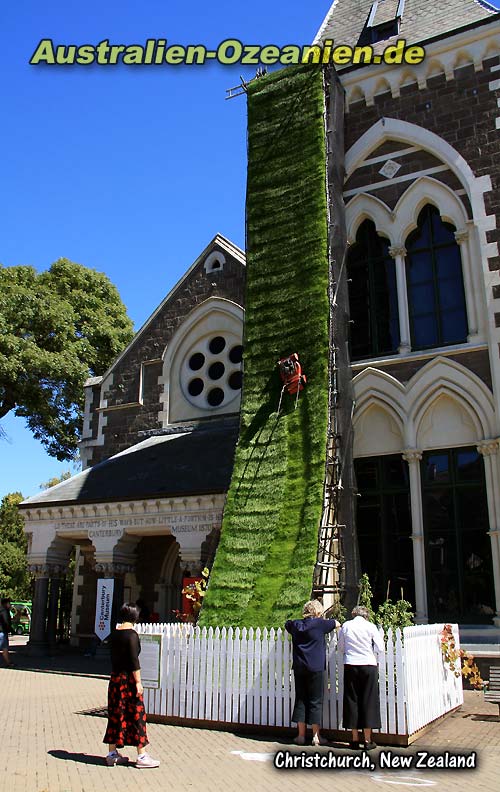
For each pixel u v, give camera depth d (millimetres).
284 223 16562
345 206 17641
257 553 13156
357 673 9172
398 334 16594
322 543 13445
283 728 10000
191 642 11188
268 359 15602
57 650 20688
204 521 17078
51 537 19844
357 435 16328
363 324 17141
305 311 15438
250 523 13664
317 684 9477
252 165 17609
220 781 7547
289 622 9883
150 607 20906
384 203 17328
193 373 22734
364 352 16938
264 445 14578
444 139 16859
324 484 13406
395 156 17500
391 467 15969
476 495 14945
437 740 9469
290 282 15938
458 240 16188
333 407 14617
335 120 17469
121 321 39312
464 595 14547
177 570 21203
